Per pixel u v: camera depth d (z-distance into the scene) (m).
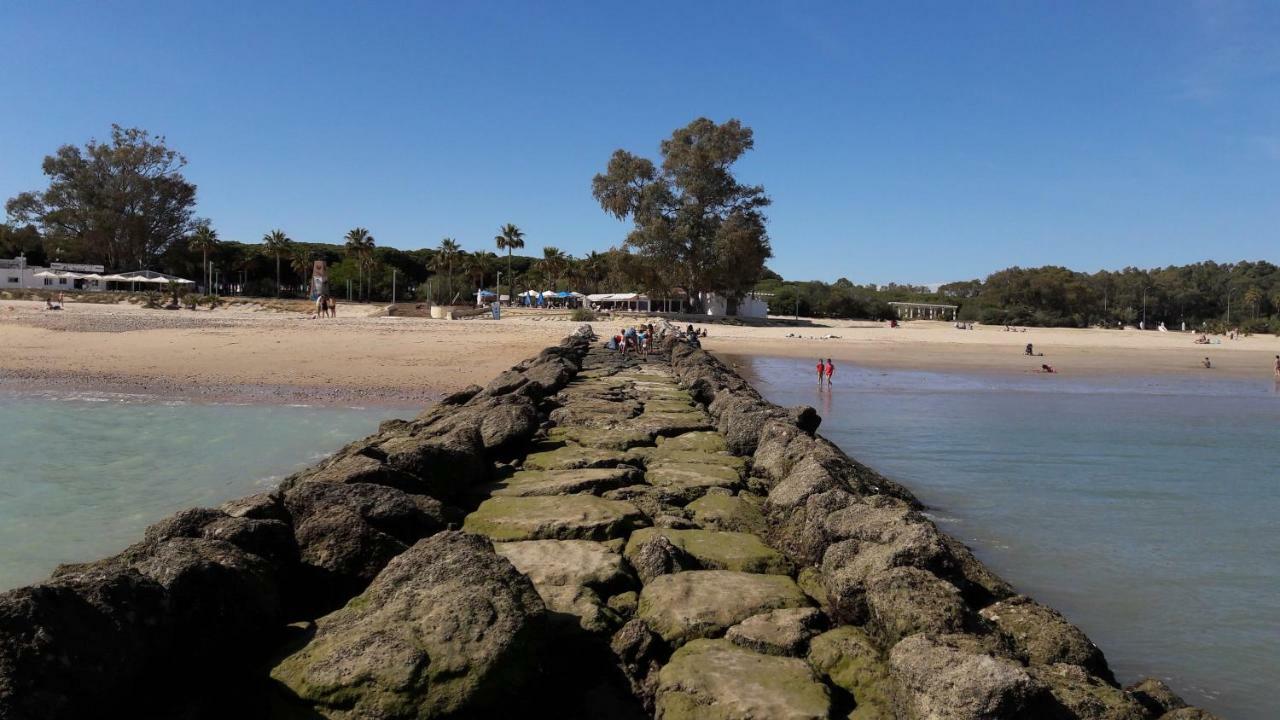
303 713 3.02
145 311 58.09
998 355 47.03
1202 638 6.23
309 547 4.43
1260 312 116.75
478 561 3.68
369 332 40.19
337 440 15.41
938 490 11.06
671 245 67.44
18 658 2.44
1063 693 3.45
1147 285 122.94
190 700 3.09
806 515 5.53
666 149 70.00
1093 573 7.68
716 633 3.96
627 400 12.91
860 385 29.34
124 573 2.99
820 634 3.92
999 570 7.73
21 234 92.19
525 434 8.28
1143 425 19.22
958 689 2.88
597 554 4.89
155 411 18.86
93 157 87.19
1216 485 11.73
